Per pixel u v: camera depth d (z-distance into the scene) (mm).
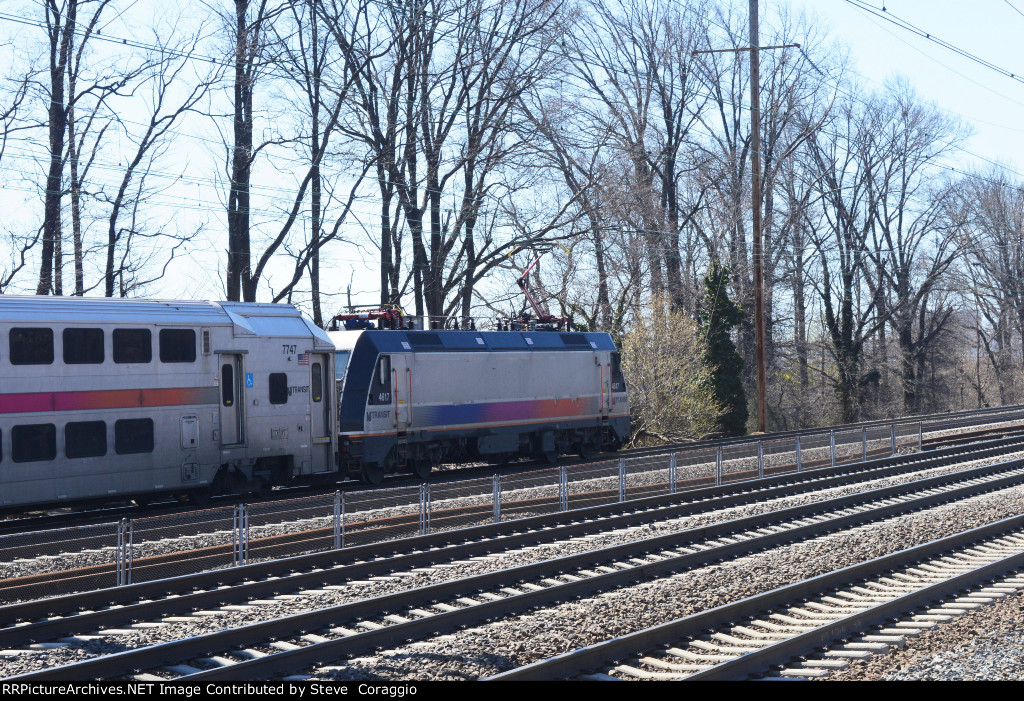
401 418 27250
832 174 63094
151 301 22031
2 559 13758
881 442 36156
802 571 15117
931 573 15031
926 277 67812
